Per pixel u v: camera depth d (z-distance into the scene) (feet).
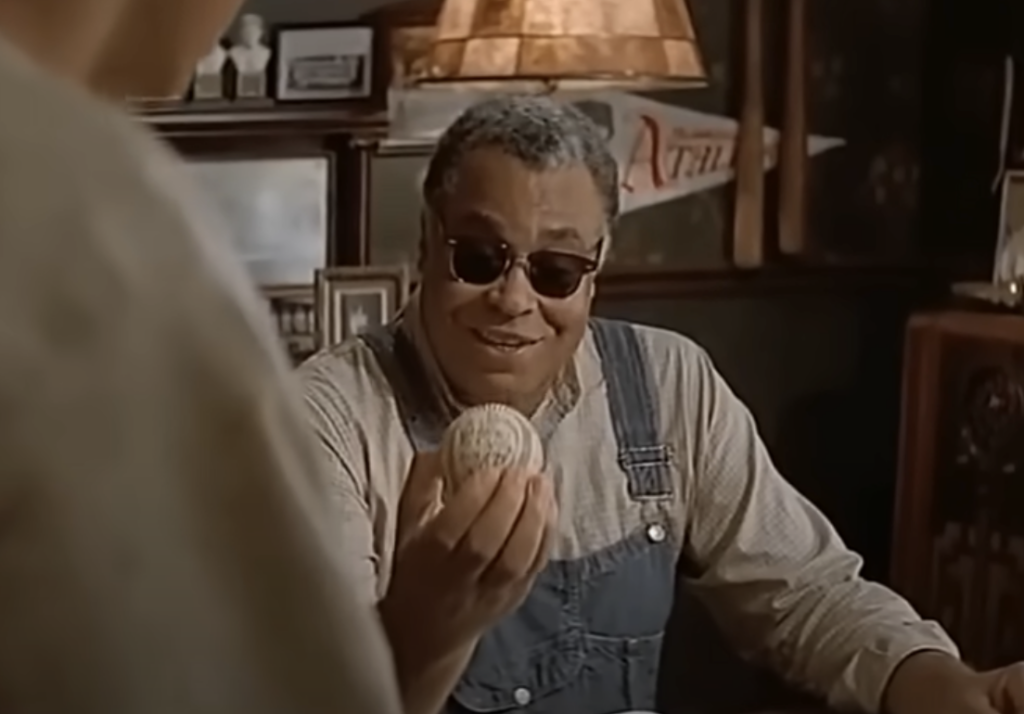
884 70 9.70
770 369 9.68
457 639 3.55
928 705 5.06
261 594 1.20
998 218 9.20
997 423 7.76
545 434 5.37
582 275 5.18
